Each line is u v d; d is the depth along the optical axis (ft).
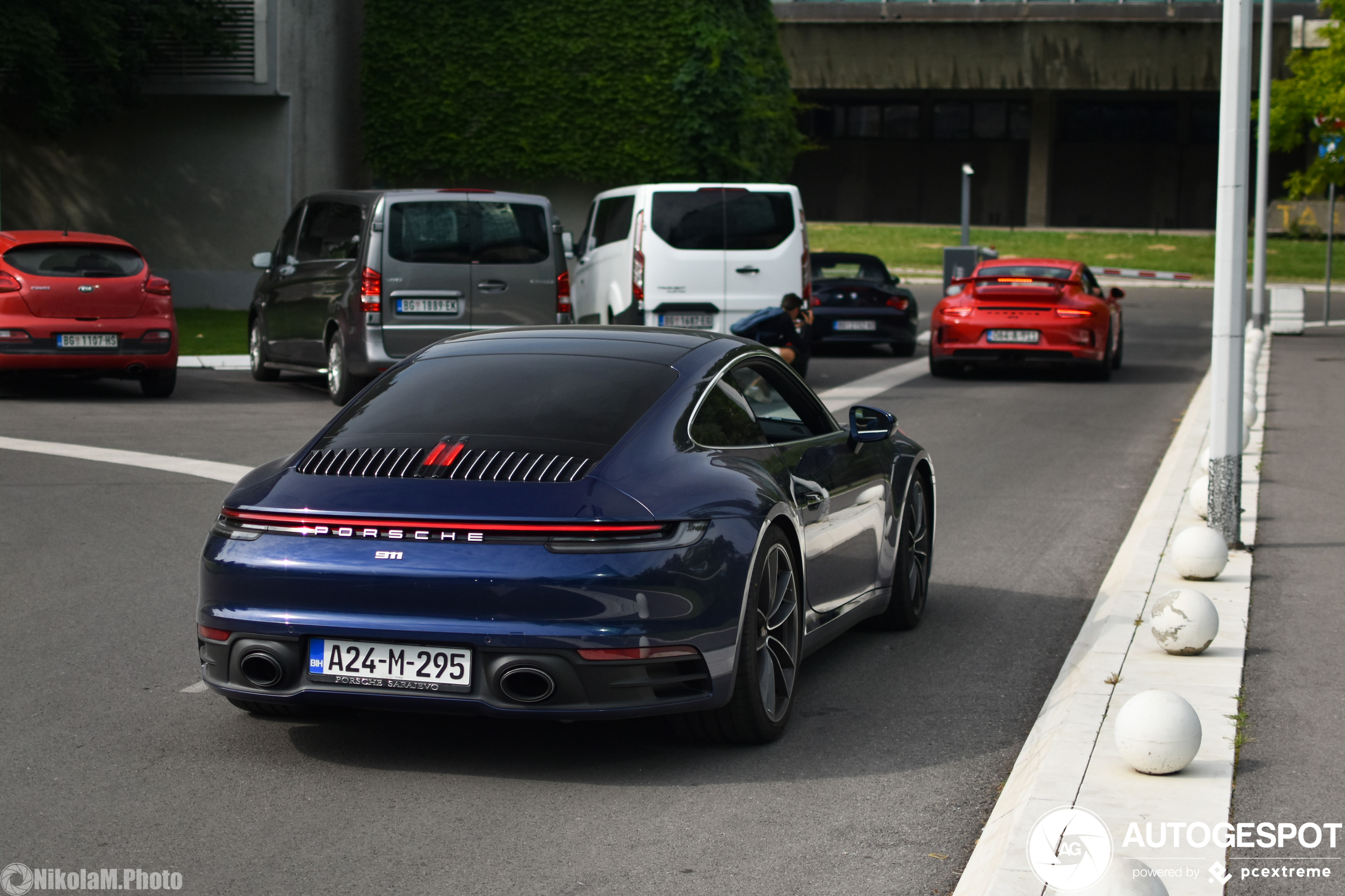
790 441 19.48
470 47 103.81
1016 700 19.31
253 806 15.08
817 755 16.93
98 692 19.22
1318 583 24.64
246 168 95.81
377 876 13.21
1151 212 217.36
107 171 96.94
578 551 15.11
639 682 15.24
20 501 33.12
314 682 15.66
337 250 52.54
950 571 27.86
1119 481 39.11
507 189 106.52
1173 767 14.93
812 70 200.54
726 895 12.86
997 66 196.85
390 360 50.24
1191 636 19.69
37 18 77.77
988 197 220.64
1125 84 195.42
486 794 15.52
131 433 44.06
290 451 40.96
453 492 15.53
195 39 90.79
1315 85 96.32
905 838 14.29
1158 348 87.10
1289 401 55.57
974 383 65.77
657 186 59.06
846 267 81.92
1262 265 92.53
